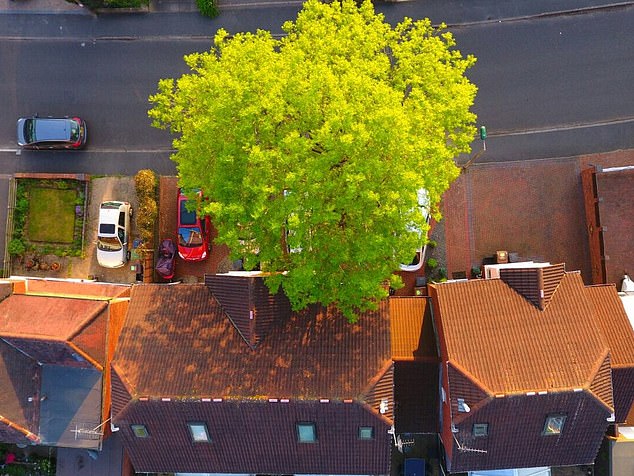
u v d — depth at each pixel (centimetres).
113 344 2653
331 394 2198
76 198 3188
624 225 2978
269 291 2356
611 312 2461
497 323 2300
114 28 3253
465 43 3125
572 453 2362
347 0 2258
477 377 2180
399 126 1806
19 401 2575
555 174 3058
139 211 3075
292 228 1927
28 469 2986
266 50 2047
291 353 2303
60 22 3272
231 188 1981
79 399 2620
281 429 2320
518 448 2338
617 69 3042
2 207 3238
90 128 3238
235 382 2250
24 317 2570
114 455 2733
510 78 3095
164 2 3234
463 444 2309
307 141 1834
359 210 1945
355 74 1914
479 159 3092
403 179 1844
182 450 2447
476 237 3070
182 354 2330
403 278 3056
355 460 2430
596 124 3044
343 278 2169
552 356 2208
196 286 2508
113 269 3172
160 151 3203
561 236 3036
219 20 3222
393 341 2588
